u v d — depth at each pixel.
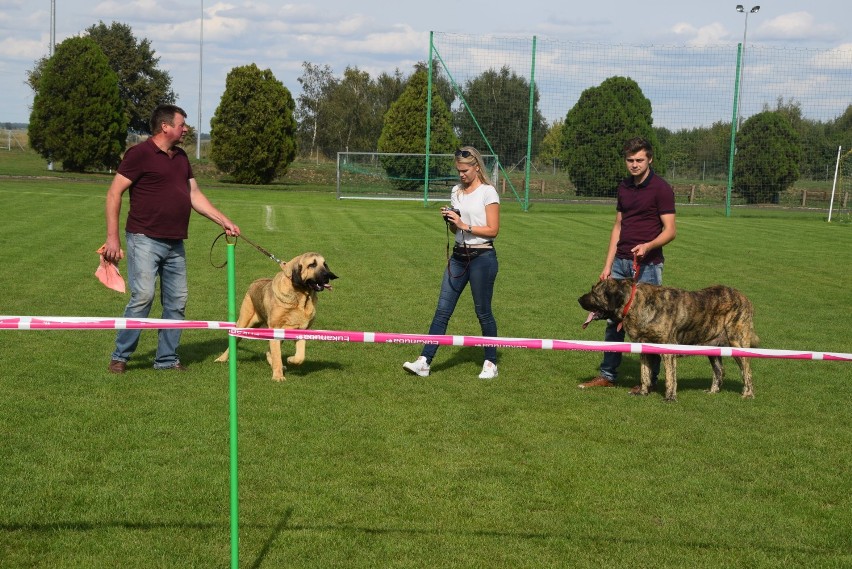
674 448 5.93
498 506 4.84
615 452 5.80
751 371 8.10
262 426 6.11
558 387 7.57
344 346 8.98
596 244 18.73
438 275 13.80
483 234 7.68
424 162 38.56
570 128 32.75
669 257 16.98
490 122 30.03
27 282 11.74
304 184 45.03
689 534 4.56
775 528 4.67
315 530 4.46
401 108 43.69
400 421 6.36
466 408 6.77
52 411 6.27
